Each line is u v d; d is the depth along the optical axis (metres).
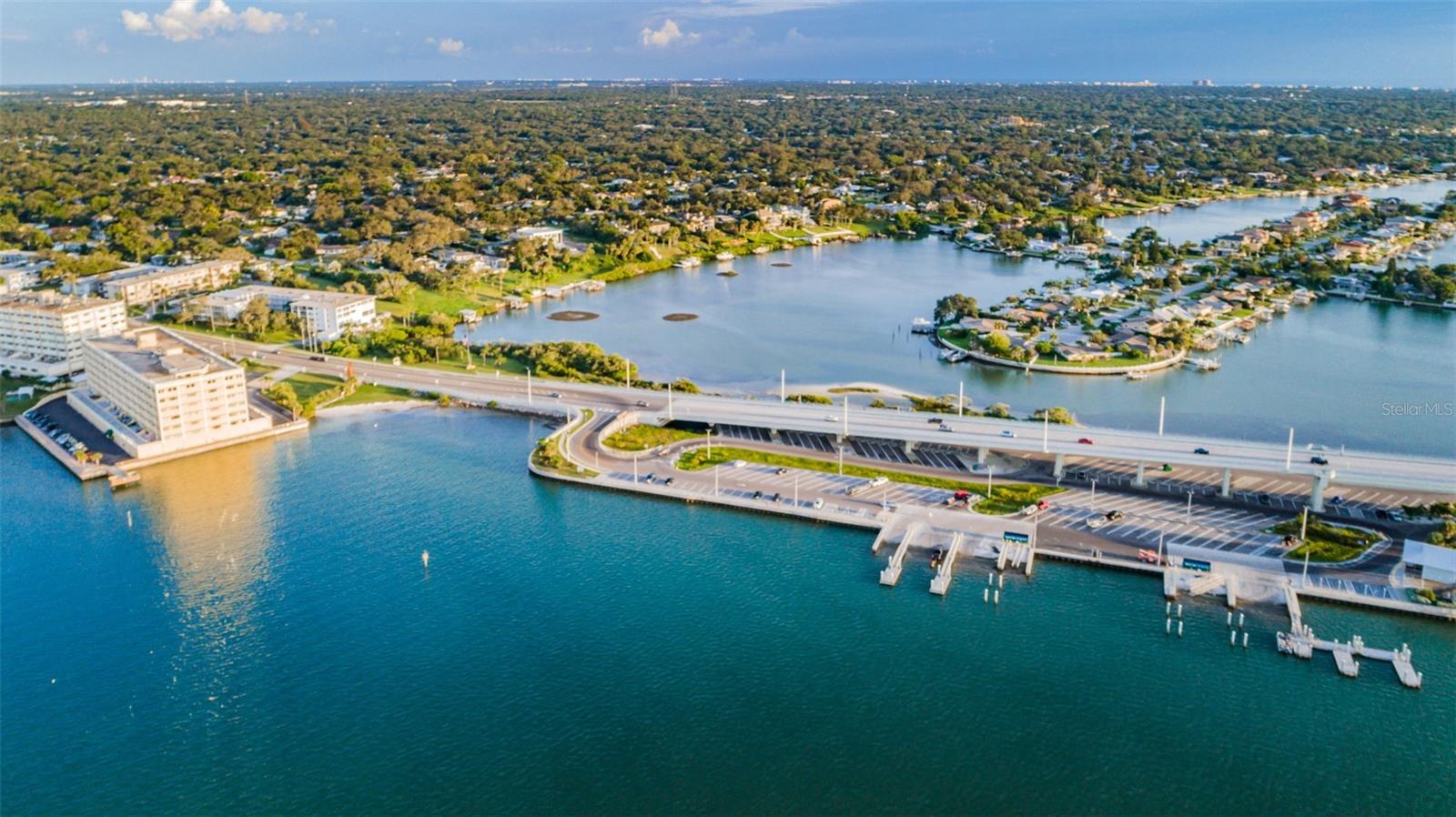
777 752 193.88
